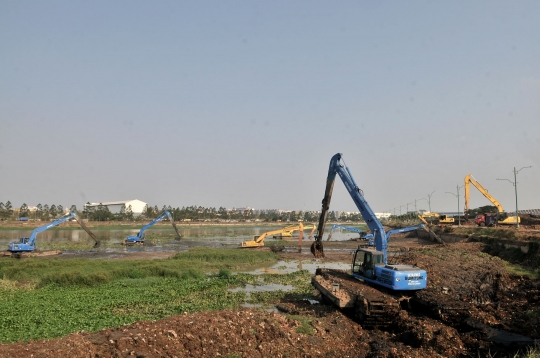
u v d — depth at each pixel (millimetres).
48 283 35875
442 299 24031
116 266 44344
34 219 172125
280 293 33125
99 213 185625
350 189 31734
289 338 18688
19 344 15211
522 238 49156
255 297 31625
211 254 58844
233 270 50031
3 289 32875
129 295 30891
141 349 15328
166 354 15688
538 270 37688
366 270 27844
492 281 33500
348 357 18516
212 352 16562
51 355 13977
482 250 53250
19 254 58625
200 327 17703
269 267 53781
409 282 24531
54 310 25219
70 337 16172
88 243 85875
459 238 73125
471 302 28703
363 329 22688
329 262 59781
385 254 29109
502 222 75562
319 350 18469
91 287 35000
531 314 24078
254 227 186375
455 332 20453
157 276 41719
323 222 33688
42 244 82375
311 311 25188
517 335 20938
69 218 70625
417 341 19641
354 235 146500
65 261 47875
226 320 19109
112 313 25266
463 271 37000
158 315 24500
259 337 18328
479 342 19359
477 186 87688
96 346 15320
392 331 22312
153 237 111125
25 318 22766
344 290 25453
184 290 33531
